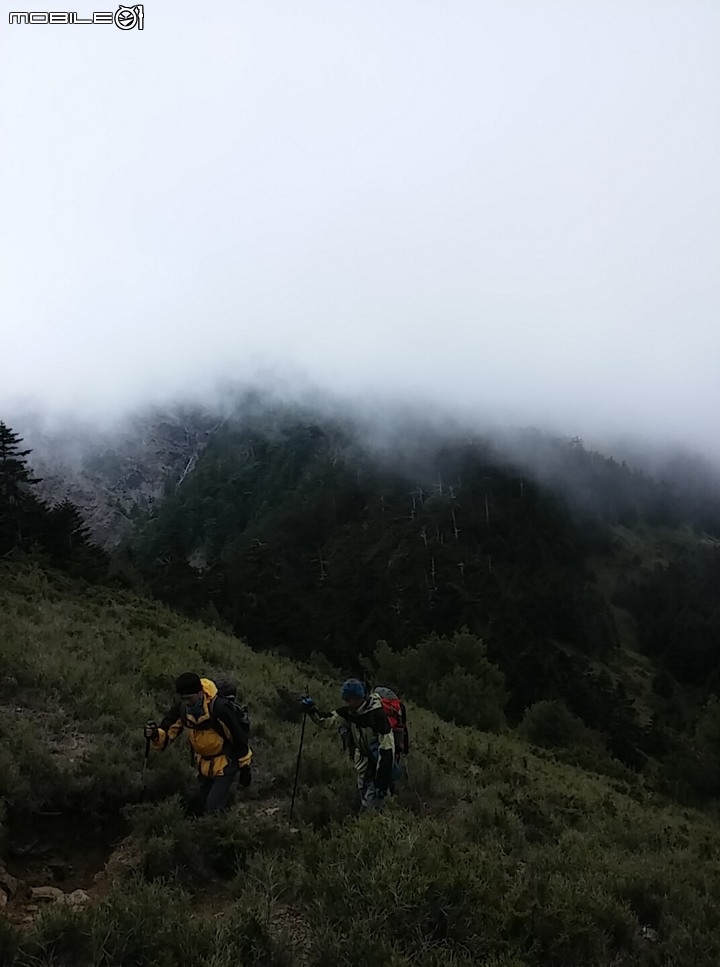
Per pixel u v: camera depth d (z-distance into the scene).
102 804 6.82
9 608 13.33
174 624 19.75
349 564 117.25
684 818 17.28
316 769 8.58
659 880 7.14
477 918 5.26
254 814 7.20
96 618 15.43
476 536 129.25
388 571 109.31
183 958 4.41
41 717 8.15
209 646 16.09
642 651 115.50
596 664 100.94
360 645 75.38
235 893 5.67
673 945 5.76
